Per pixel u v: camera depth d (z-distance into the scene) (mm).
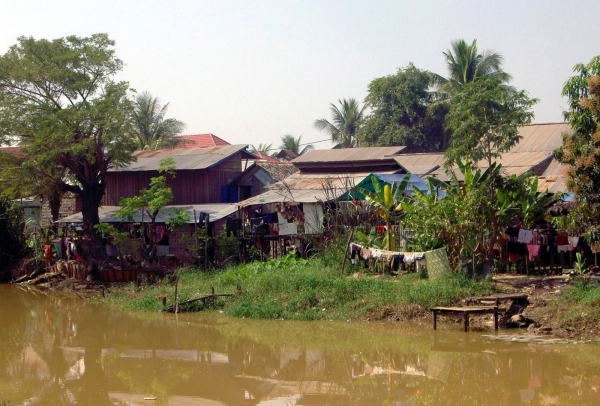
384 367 13523
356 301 18172
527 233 18406
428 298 17047
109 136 26453
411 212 19641
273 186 28969
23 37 27406
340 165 30172
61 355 15352
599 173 16344
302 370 13625
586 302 15359
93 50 27266
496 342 14633
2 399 12000
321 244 23031
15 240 31109
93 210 27969
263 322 18109
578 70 16969
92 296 24031
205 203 30266
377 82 41312
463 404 11055
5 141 26688
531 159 24062
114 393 12328
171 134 40844
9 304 23031
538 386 11758
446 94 38875
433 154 28562
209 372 13664
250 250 25406
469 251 17984
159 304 20609
